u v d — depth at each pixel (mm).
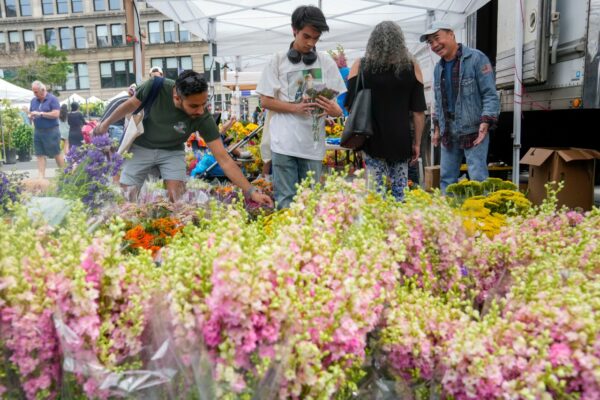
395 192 4766
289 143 4355
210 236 1523
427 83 10523
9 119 11609
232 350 1242
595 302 1465
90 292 1283
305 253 1455
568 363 1293
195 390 1286
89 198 3074
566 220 2312
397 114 4516
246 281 1229
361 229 1685
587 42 4910
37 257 1423
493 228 2516
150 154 4281
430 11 9180
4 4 52125
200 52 49406
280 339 1274
